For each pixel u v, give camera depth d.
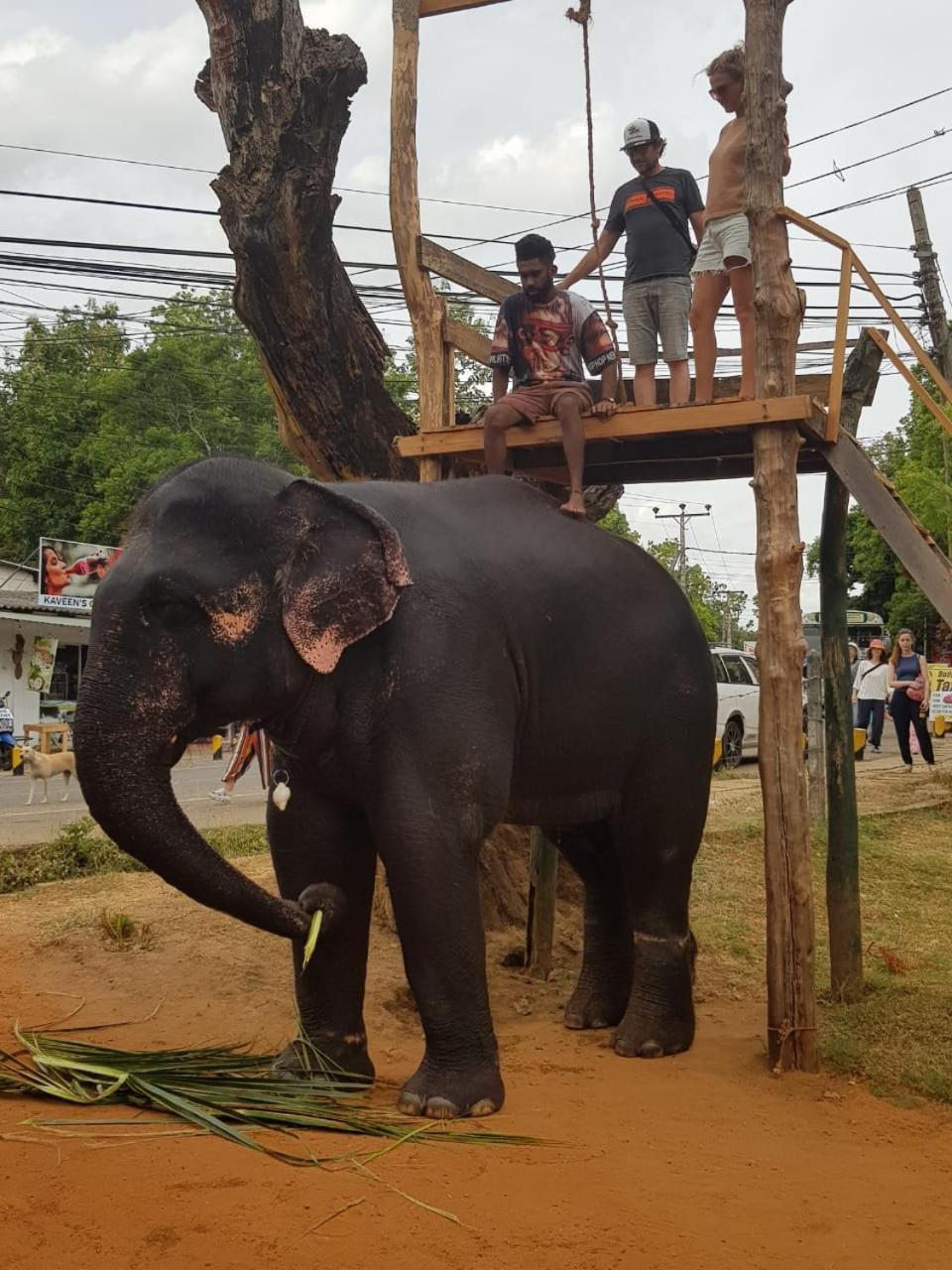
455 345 6.68
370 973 6.55
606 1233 3.44
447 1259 3.21
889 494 5.61
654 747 5.60
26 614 26.41
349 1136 4.18
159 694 4.14
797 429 5.48
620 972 6.10
